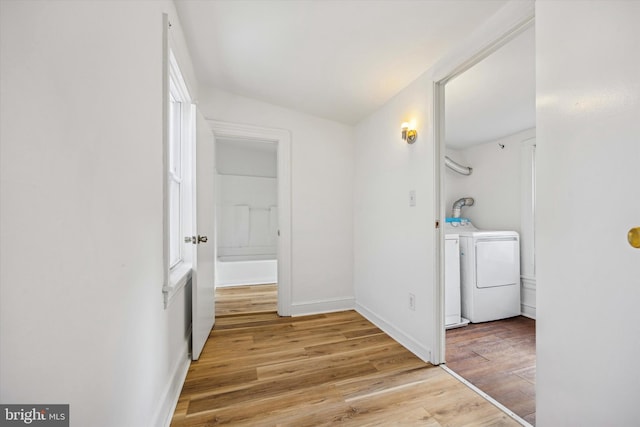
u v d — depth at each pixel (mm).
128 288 885
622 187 789
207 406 1398
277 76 2221
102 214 723
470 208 3543
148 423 1061
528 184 2832
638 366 758
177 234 1980
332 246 2939
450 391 1528
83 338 638
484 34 1444
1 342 429
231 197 4984
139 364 976
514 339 2234
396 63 1871
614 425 808
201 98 2492
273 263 4262
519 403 1432
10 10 444
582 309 898
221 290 3760
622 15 787
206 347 2059
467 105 2334
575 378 920
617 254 803
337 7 1436
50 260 533
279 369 1751
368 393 1509
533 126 2791
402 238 2146
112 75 780
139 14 989
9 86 440
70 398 587
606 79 827
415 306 1984
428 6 1357
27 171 477
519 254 2848
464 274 2678
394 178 2268
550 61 999
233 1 1448
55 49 544
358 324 2533
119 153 825
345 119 2895
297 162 2820
